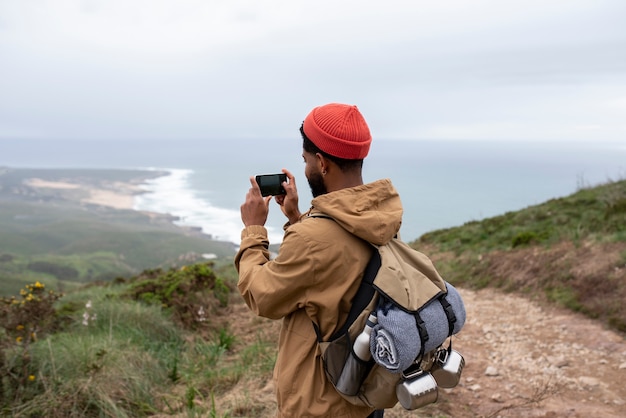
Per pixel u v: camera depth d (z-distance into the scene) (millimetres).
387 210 1493
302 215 1670
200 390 4191
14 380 3658
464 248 11680
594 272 7152
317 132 1511
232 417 3312
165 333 5809
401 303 1348
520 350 5395
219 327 6414
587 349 5238
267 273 1438
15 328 4242
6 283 78250
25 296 4621
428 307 1399
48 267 153000
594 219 9789
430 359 1529
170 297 6715
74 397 3566
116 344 4641
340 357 1407
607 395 4141
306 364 1476
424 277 1461
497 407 3879
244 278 1494
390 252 1458
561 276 7586
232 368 4578
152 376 4379
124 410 3662
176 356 5145
